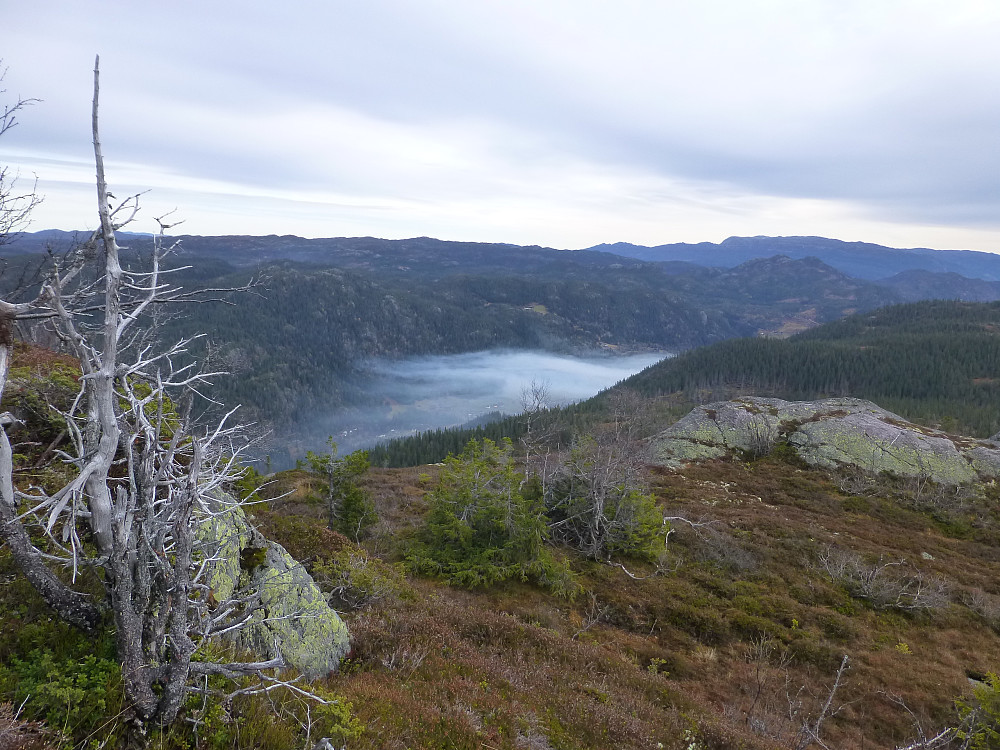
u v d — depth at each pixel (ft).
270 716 16.43
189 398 15.33
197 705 15.31
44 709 12.93
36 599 15.84
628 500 75.25
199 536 22.68
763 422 138.92
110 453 13.00
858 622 62.90
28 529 18.24
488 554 59.88
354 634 28.48
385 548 65.31
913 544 89.10
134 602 14.01
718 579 69.00
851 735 42.32
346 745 17.26
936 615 65.72
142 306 12.60
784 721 41.60
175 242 13.39
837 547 82.84
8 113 17.07
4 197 17.54
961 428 279.69
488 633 37.88
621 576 67.82
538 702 28.17
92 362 13.39
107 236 11.90
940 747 40.50
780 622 60.54
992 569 83.61
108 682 13.48
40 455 21.75
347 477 67.97
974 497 107.24
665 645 54.19
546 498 79.46
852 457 122.11
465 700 24.99
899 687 49.52
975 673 54.60
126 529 13.47
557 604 57.98
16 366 26.03
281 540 37.45
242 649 20.04
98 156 11.50
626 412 205.98
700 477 115.65
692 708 36.55
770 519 90.94
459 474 63.82
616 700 32.71
